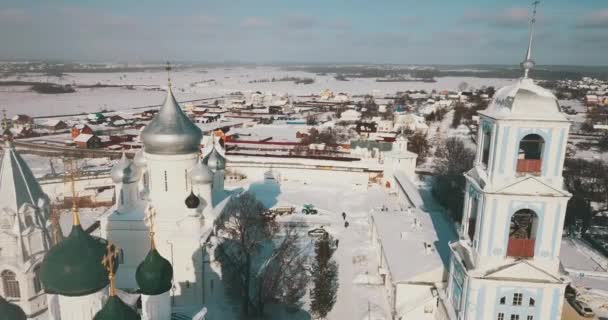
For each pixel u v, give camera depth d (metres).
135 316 24.19
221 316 46.69
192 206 47.25
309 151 131.00
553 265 34.50
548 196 33.03
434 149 140.50
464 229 38.66
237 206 56.56
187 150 49.56
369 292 53.28
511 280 34.50
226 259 49.09
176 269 48.16
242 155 117.50
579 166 101.00
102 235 49.66
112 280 23.44
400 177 93.88
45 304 30.25
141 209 51.75
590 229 74.44
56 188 86.25
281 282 50.81
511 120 32.41
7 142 28.84
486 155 36.16
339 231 73.50
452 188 86.94
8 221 28.30
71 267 24.61
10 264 28.53
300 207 85.25
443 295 42.53
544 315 35.12
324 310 47.34
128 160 51.34
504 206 33.81
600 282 55.84
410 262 48.31
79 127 168.75
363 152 122.25
